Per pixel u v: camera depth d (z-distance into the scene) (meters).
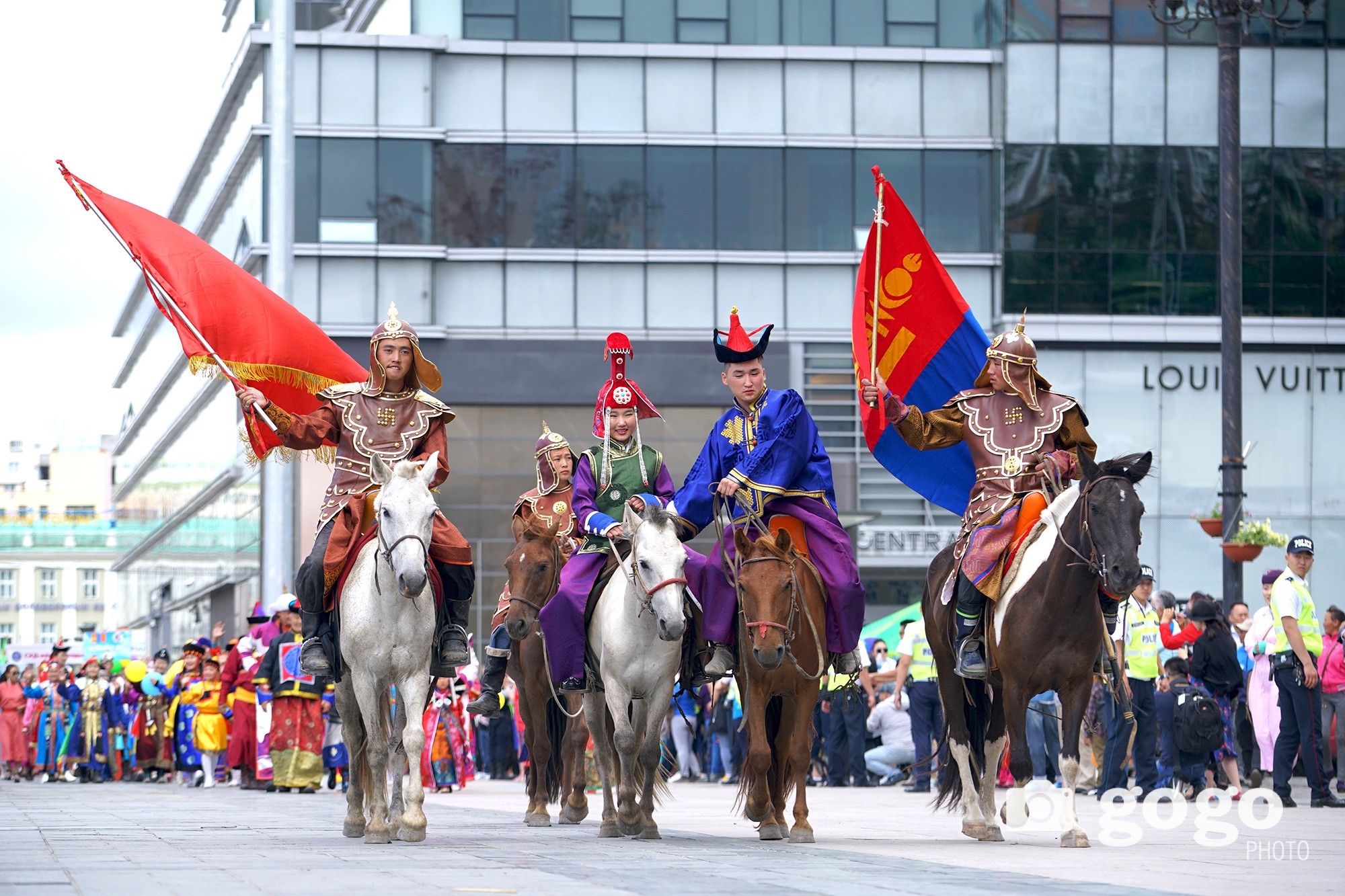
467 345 34.19
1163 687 16.53
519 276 34.53
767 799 9.95
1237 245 19.80
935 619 10.53
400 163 34.28
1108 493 9.18
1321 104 34.59
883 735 20.17
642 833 10.20
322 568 9.67
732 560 9.84
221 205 40.28
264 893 6.43
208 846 9.31
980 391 10.44
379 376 10.27
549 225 34.62
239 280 11.23
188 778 26.25
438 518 10.02
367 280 34.12
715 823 12.51
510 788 21.64
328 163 34.09
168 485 52.56
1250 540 18.98
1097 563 9.14
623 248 34.72
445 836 10.48
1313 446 34.28
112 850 9.01
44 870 7.57
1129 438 34.03
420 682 9.58
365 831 9.96
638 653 9.88
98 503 156.00
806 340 34.88
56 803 16.88
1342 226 34.56
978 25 35.41
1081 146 34.41
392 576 9.36
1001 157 34.56
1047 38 34.50
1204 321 34.16
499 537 33.81
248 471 35.38
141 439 61.94
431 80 34.47
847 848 9.35
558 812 14.01
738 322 10.24
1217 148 34.53
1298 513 34.19
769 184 35.09
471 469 33.94
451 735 20.66
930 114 35.28
